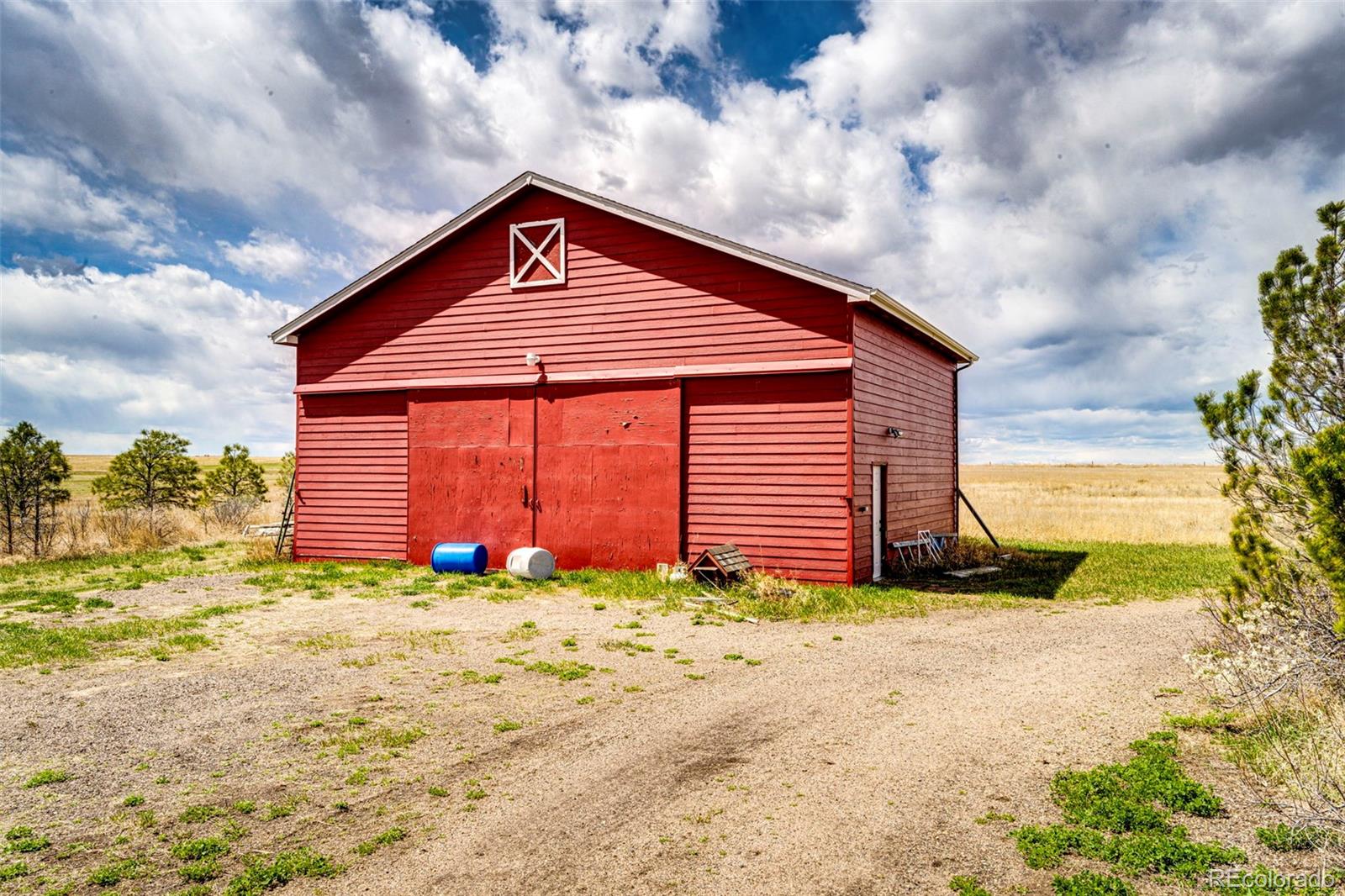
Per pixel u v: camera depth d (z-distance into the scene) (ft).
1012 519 96.43
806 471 45.21
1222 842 14.78
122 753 20.01
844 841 15.08
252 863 14.42
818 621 36.47
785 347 45.80
